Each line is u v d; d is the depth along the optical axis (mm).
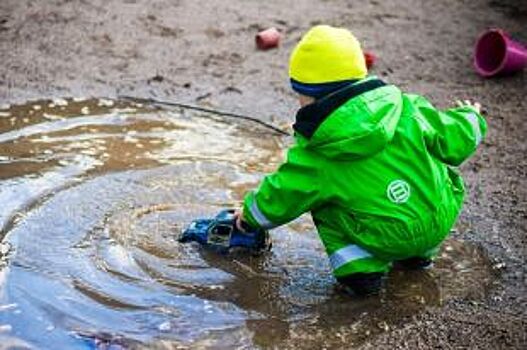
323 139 4031
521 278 4543
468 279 4527
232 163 5617
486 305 4312
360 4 8430
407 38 7699
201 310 4188
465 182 5434
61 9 7891
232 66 7086
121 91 6574
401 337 4059
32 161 5445
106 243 4668
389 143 4145
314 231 4895
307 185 4117
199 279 4418
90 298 4230
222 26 7773
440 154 4324
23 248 4586
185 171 5457
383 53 7398
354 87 4078
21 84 6543
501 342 4035
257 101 6551
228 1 8320
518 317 4223
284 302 4277
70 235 4719
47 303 4180
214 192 5234
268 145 5914
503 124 6234
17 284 4301
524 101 6602
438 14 8227
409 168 4156
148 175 5367
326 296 4336
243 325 4102
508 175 5543
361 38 7660
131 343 3938
